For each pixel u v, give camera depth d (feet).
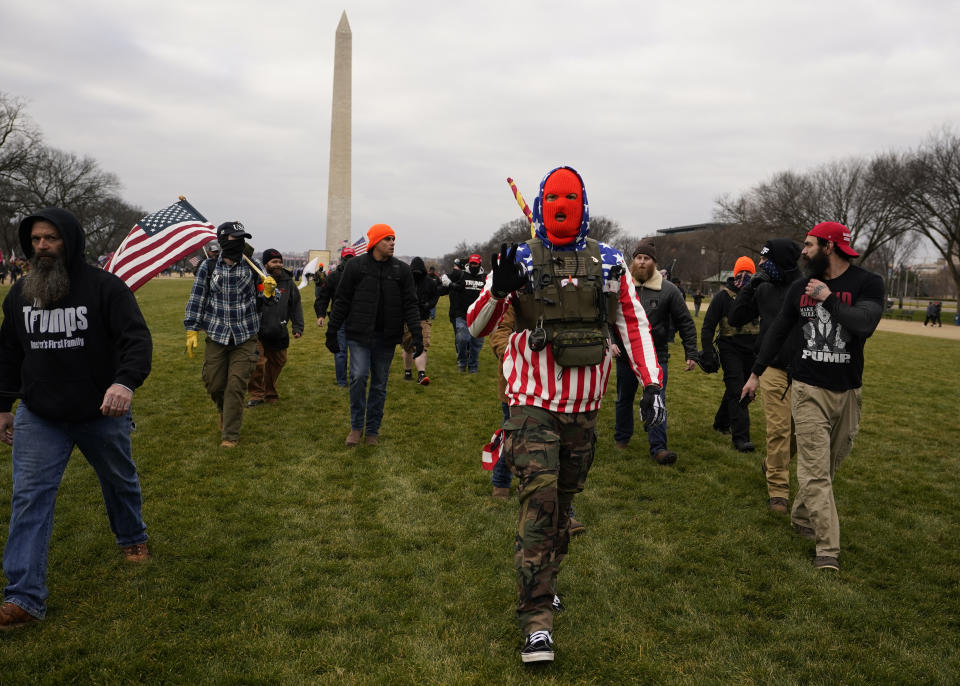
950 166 120.67
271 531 13.08
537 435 9.15
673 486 16.37
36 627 9.45
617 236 254.88
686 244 263.29
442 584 11.05
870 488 16.94
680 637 9.58
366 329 18.67
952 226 130.41
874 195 136.26
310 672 8.61
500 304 9.38
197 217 19.90
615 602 10.57
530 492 8.96
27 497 9.59
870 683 8.61
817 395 12.33
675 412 25.68
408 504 14.78
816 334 12.34
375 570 11.53
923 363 48.06
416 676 8.55
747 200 167.73
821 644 9.44
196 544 12.34
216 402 19.77
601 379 9.36
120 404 9.53
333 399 25.94
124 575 11.08
